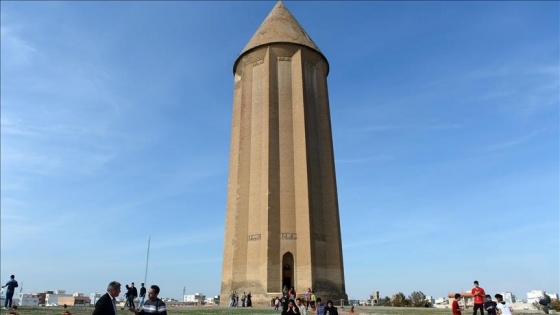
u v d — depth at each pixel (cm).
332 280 3662
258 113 4056
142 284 2791
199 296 8512
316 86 4300
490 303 1802
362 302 5156
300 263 3519
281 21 4400
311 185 3825
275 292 3406
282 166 3816
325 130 4194
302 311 2397
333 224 3866
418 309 3070
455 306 1644
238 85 4488
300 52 4222
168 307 3084
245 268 3616
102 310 780
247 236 3712
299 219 3641
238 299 3488
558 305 4197
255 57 4272
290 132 3947
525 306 3778
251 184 3853
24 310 2245
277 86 4109
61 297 8106
